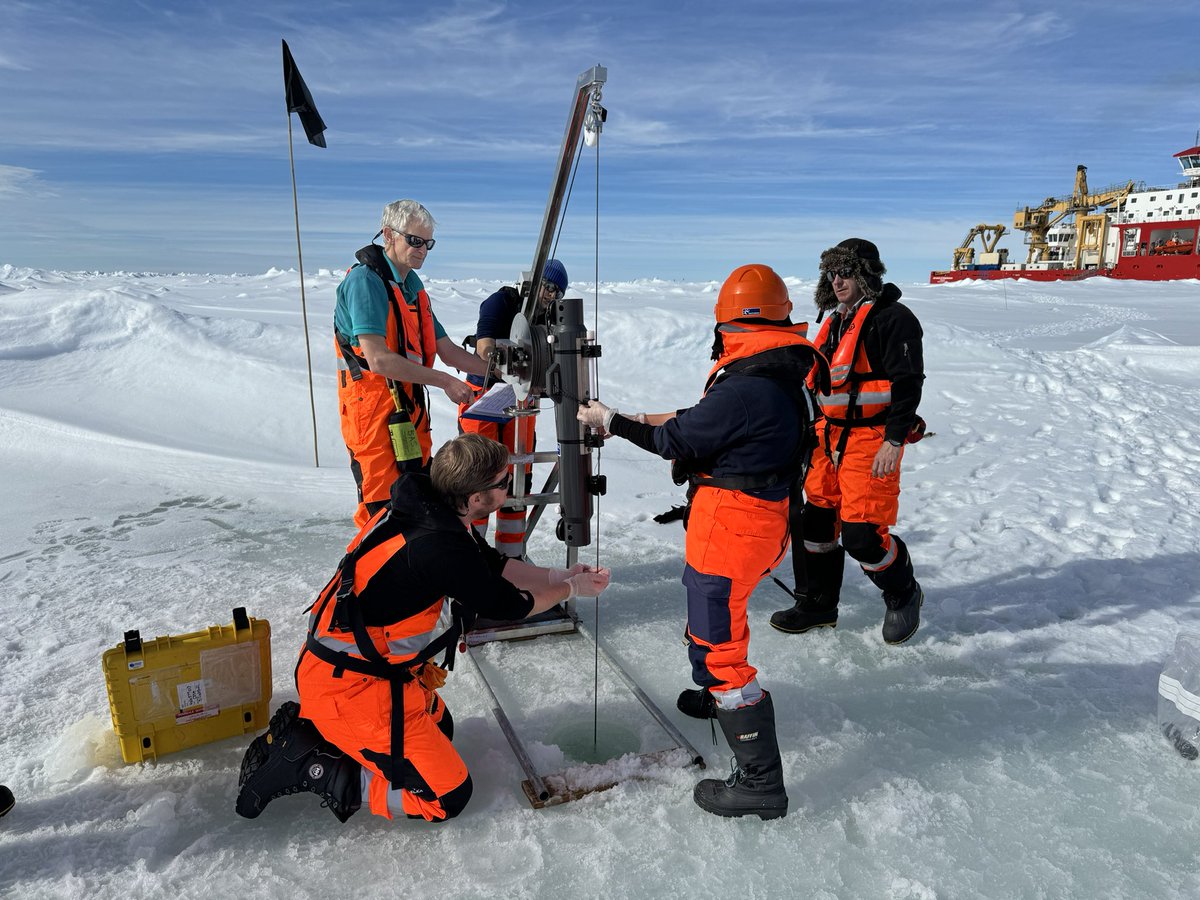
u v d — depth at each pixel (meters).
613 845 2.25
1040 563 4.40
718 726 2.90
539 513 3.79
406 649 2.21
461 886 2.09
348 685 2.16
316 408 7.86
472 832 2.30
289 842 2.26
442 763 2.23
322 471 6.39
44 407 7.46
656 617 3.85
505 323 3.91
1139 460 6.61
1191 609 3.78
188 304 23.50
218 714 2.69
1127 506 5.38
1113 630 3.58
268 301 25.69
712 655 2.30
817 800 2.46
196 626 3.64
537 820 2.36
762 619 3.81
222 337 9.39
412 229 3.21
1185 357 11.12
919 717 2.93
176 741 2.64
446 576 2.10
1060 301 35.03
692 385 9.73
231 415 7.67
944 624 3.69
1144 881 2.10
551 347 3.01
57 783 2.49
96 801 2.41
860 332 3.12
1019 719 2.90
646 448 2.36
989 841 2.27
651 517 5.31
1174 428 7.77
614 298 23.81
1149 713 2.92
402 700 2.18
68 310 9.20
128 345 8.80
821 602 3.60
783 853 2.22
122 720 2.51
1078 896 2.05
